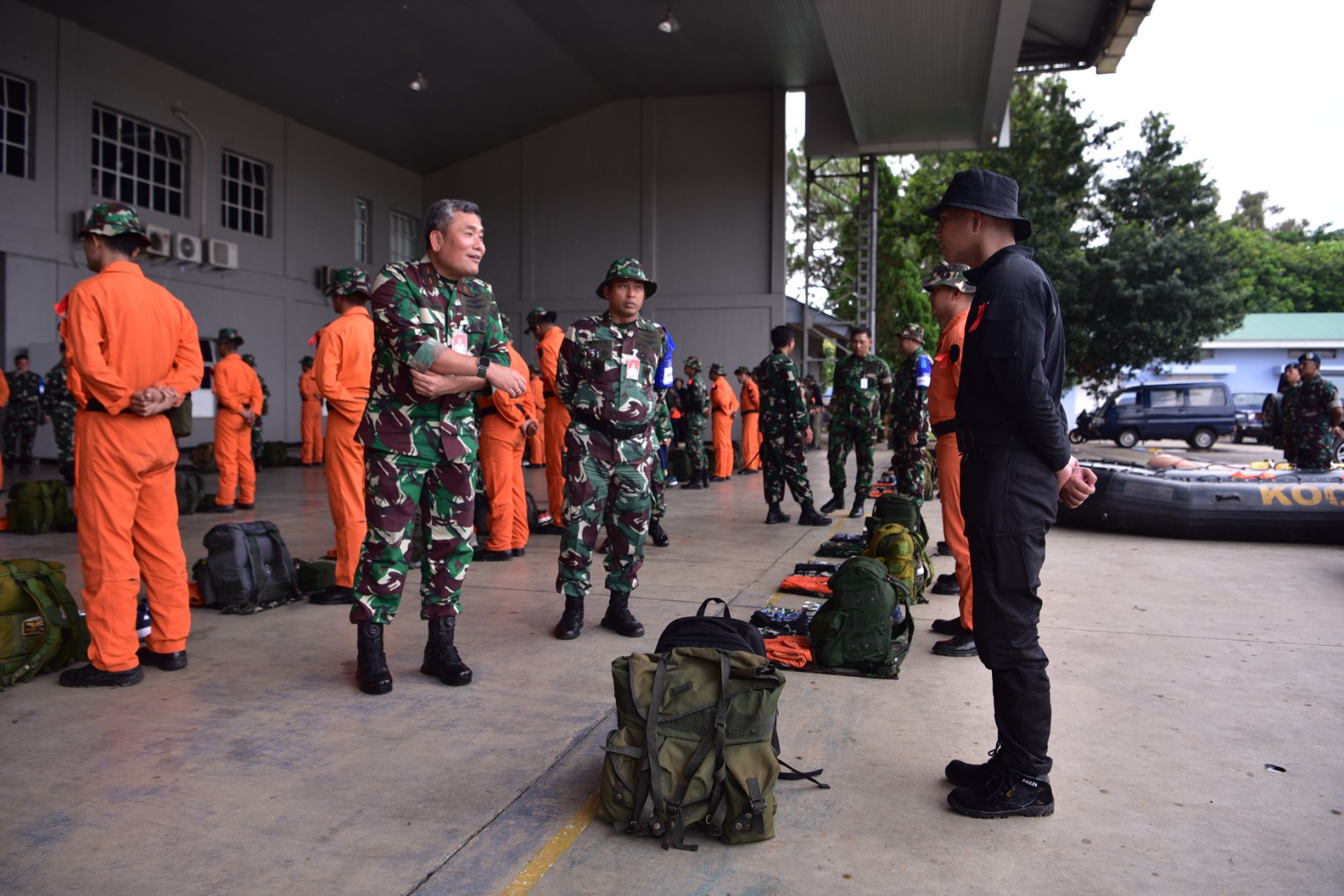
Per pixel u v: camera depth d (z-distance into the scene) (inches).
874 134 832.3
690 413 501.4
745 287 874.8
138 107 639.1
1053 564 253.6
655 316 893.8
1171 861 88.8
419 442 136.2
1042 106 964.6
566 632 168.7
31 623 141.6
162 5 589.3
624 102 893.8
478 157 935.0
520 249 925.2
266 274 749.9
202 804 99.2
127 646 139.3
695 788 91.4
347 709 129.9
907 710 131.8
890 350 1200.8
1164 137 950.4
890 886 83.7
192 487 346.6
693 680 95.5
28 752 113.4
